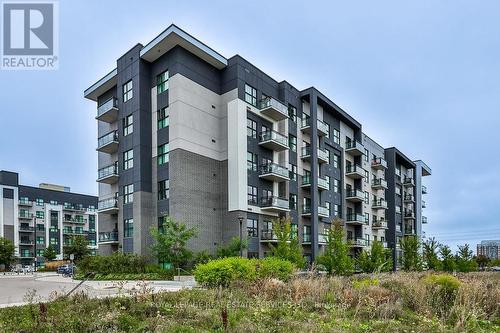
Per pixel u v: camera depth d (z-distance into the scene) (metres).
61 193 81.69
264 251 31.06
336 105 42.78
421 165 66.75
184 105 28.84
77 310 8.67
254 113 32.25
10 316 8.50
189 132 28.94
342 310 9.59
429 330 8.13
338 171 43.72
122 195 31.67
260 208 31.28
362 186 47.78
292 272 16.47
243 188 29.80
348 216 44.56
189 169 28.48
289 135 36.28
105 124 36.38
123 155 32.09
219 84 32.12
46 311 8.17
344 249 25.05
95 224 87.06
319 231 38.19
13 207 72.56
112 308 8.65
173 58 29.39
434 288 11.66
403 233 58.12
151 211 29.84
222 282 14.09
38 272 52.81
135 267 27.36
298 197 36.56
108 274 26.66
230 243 27.42
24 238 73.69
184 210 27.62
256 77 33.28
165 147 29.44
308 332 7.31
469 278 17.11
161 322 7.47
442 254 37.06
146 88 31.11
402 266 40.78
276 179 33.09
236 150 29.97
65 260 57.94
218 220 30.06
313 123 37.69
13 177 73.56
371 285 12.63
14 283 25.39
